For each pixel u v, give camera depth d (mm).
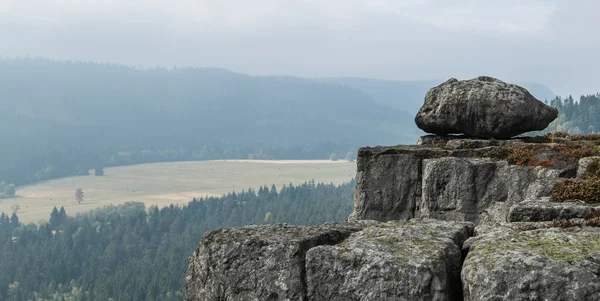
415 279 6926
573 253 6637
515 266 6500
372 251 7344
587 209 9648
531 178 17297
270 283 7707
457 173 18422
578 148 17781
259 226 8766
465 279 6816
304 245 7930
